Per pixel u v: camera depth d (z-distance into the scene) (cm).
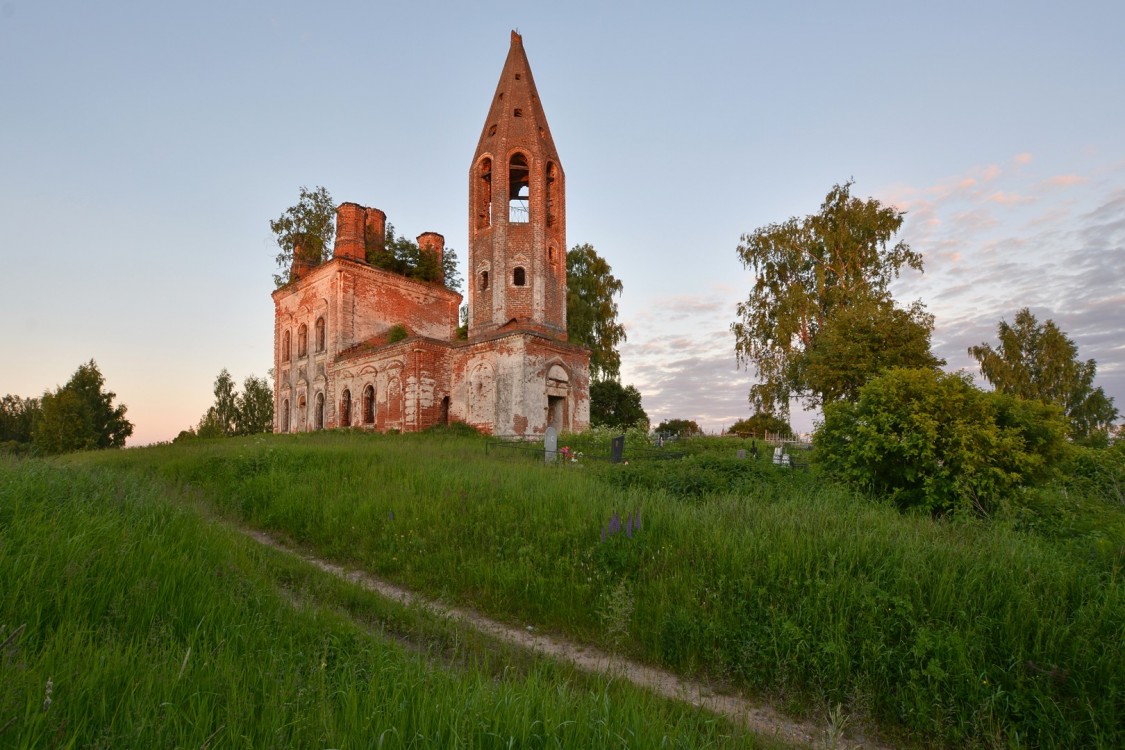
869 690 432
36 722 236
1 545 438
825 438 1021
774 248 3509
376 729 276
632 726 313
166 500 837
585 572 671
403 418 3275
